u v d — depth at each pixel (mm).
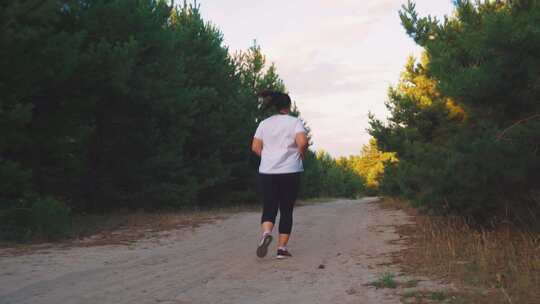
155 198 14523
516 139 5422
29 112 7371
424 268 4270
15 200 8352
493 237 5754
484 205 5969
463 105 6340
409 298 3270
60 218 7621
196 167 18312
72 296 3615
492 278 3715
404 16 9023
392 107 13508
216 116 18641
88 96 10078
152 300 3465
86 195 13227
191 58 18172
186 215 12266
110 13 11023
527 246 4934
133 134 13273
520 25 5066
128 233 8297
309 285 3824
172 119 14797
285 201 5223
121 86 10289
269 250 5867
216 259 5293
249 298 3475
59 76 8312
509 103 5395
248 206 19516
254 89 24859
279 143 5215
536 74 4980
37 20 7945
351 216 11125
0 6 7172
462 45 6398
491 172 5219
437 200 6488
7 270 4727
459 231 6516
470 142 5707
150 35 12742
